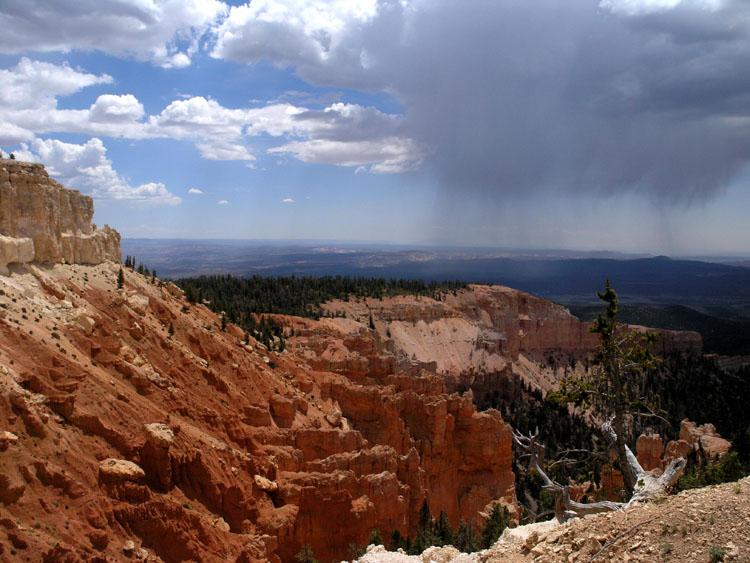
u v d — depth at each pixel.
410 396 80.56
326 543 53.34
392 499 60.28
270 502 50.75
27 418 35.69
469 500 78.31
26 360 39.22
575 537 23.42
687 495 23.05
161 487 42.06
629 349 39.38
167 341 57.84
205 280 155.38
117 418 42.38
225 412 56.75
